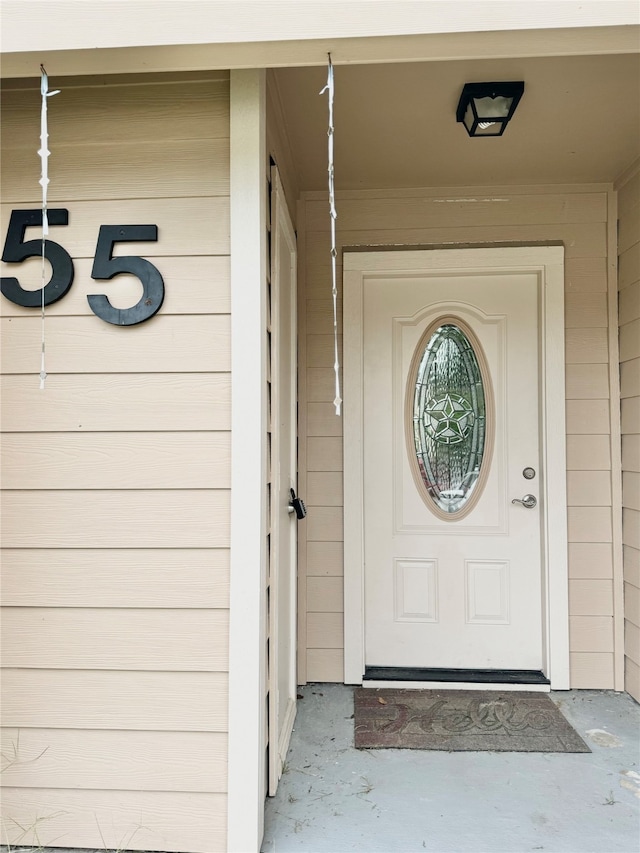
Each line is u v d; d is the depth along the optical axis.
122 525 1.50
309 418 2.55
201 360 1.50
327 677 2.49
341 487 2.53
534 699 2.33
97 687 1.48
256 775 1.42
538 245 2.50
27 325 1.54
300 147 2.21
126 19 1.25
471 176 2.44
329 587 2.52
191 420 1.50
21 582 1.51
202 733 1.45
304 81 1.79
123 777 1.46
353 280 2.54
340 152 2.24
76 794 1.46
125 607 1.49
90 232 1.53
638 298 2.30
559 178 2.46
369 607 2.56
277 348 1.78
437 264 2.51
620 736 2.04
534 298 2.54
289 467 2.25
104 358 1.52
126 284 1.53
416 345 2.59
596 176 2.44
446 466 2.58
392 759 1.90
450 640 2.53
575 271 2.49
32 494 1.52
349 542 2.50
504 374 2.55
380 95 1.86
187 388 1.50
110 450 1.51
